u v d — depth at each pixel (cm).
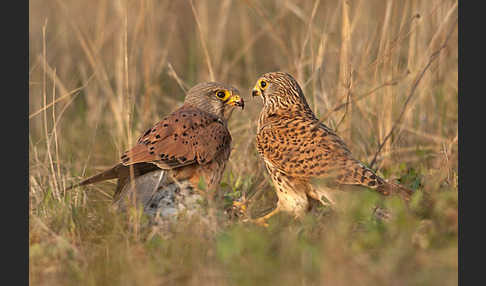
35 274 874
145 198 1004
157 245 920
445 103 1398
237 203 1069
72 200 1070
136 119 1445
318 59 1291
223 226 978
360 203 917
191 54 1711
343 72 1250
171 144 1031
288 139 1053
